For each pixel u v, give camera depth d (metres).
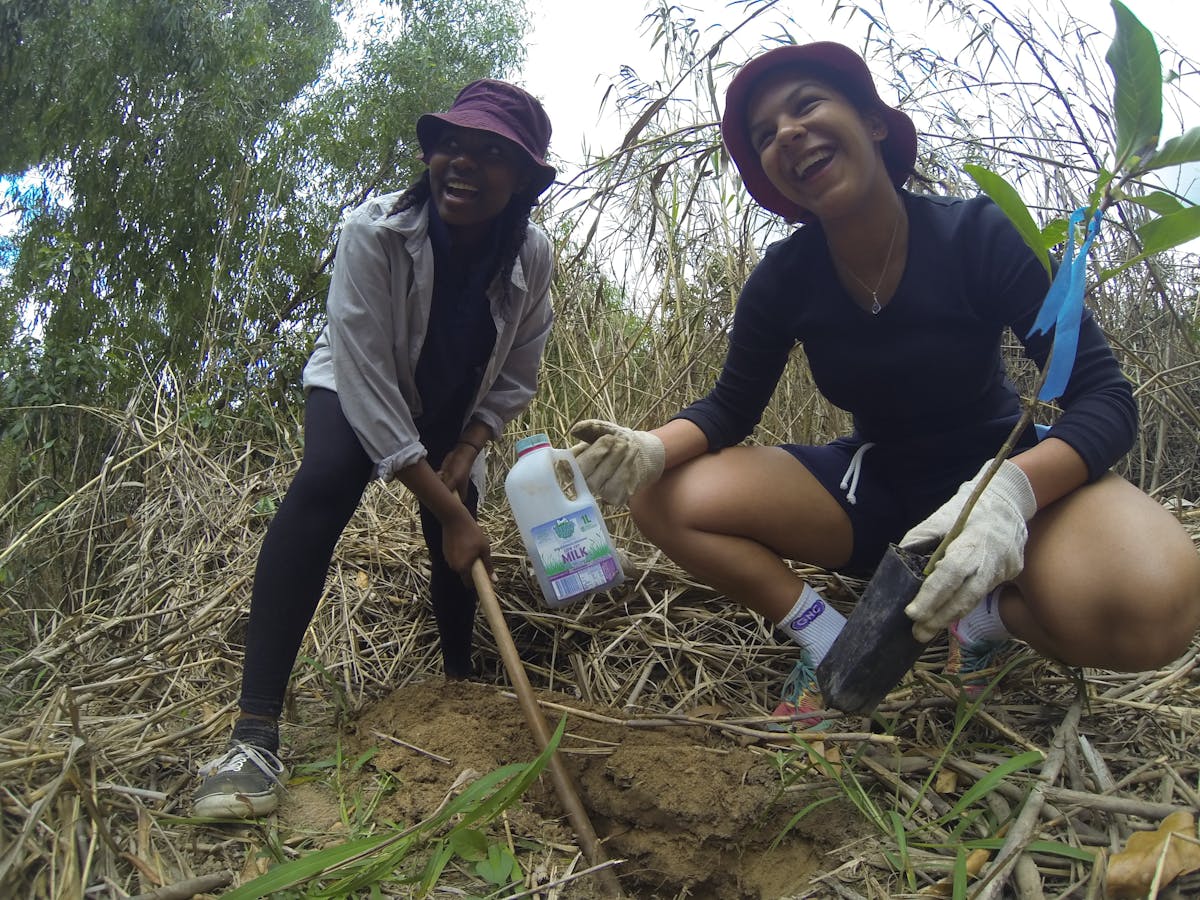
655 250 1.89
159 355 3.04
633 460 1.06
